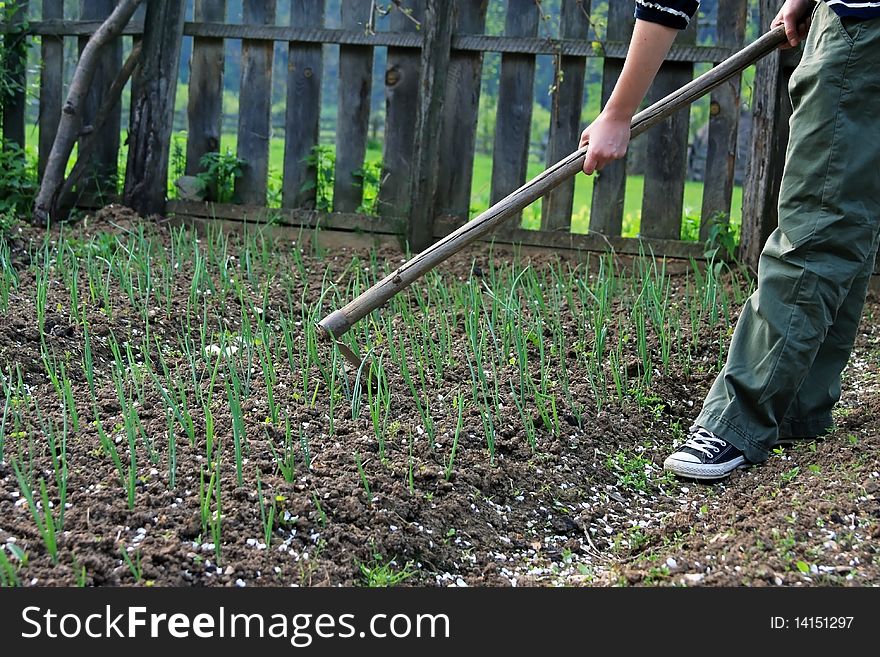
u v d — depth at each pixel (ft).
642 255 15.25
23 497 7.97
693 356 12.82
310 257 17.16
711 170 16.90
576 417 10.67
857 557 7.68
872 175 9.22
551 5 31.12
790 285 9.59
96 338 12.02
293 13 18.11
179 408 10.04
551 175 9.78
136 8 18.22
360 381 10.68
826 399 10.28
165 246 16.87
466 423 10.21
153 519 7.75
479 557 8.31
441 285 13.84
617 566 8.20
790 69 16.10
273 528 7.86
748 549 7.88
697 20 16.72
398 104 18.03
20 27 19.12
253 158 18.81
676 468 10.01
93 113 19.22
